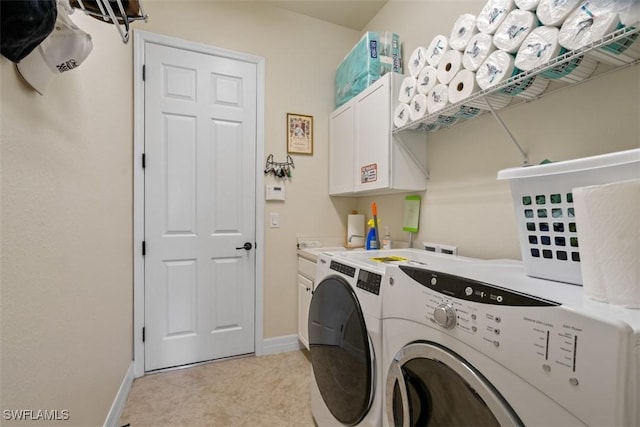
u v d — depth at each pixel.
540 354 0.55
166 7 2.08
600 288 0.59
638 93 0.97
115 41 1.56
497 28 1.15
